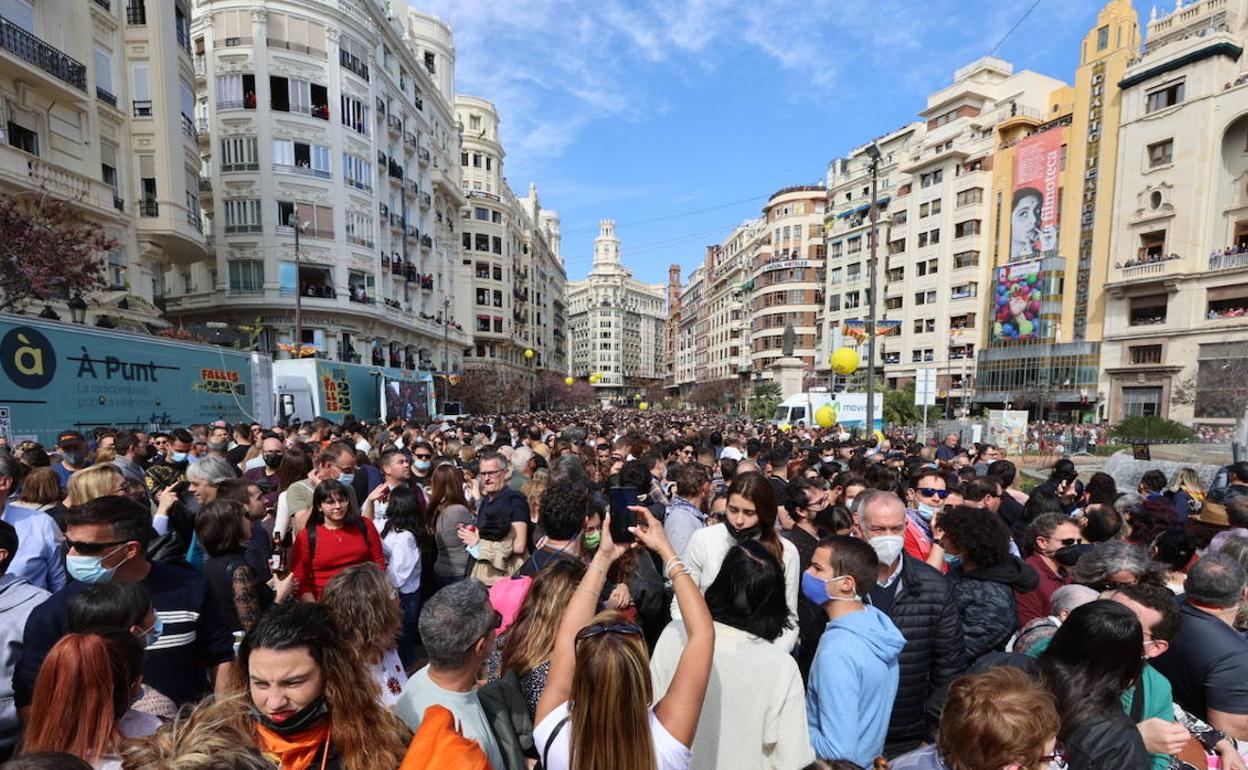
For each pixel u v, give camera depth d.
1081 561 3.18
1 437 7.68
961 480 6.70
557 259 93.50
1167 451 17.86
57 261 11.18
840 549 2.44
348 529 3.99
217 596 3.08
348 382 17.92
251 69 28.38
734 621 2.11
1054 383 37.28
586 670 1.54
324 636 1.82
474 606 2.09
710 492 5.58
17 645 2.43
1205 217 31.30
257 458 7.40
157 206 18.95
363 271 31.91
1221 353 30.17
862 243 54.25
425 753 1.55
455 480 4.98
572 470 5.40
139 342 10.13
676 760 1.61
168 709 2.34
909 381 47.91
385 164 34.84
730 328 85.19
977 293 43.81
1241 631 3.15
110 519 2.40
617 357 149.38
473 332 55.66
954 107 47.53
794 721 2.00
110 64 17.77
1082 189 37.47
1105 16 36.41
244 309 29.06
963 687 1.81
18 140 14.76
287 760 1.73
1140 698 2.30
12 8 14.47
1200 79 31.33
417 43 45.41
